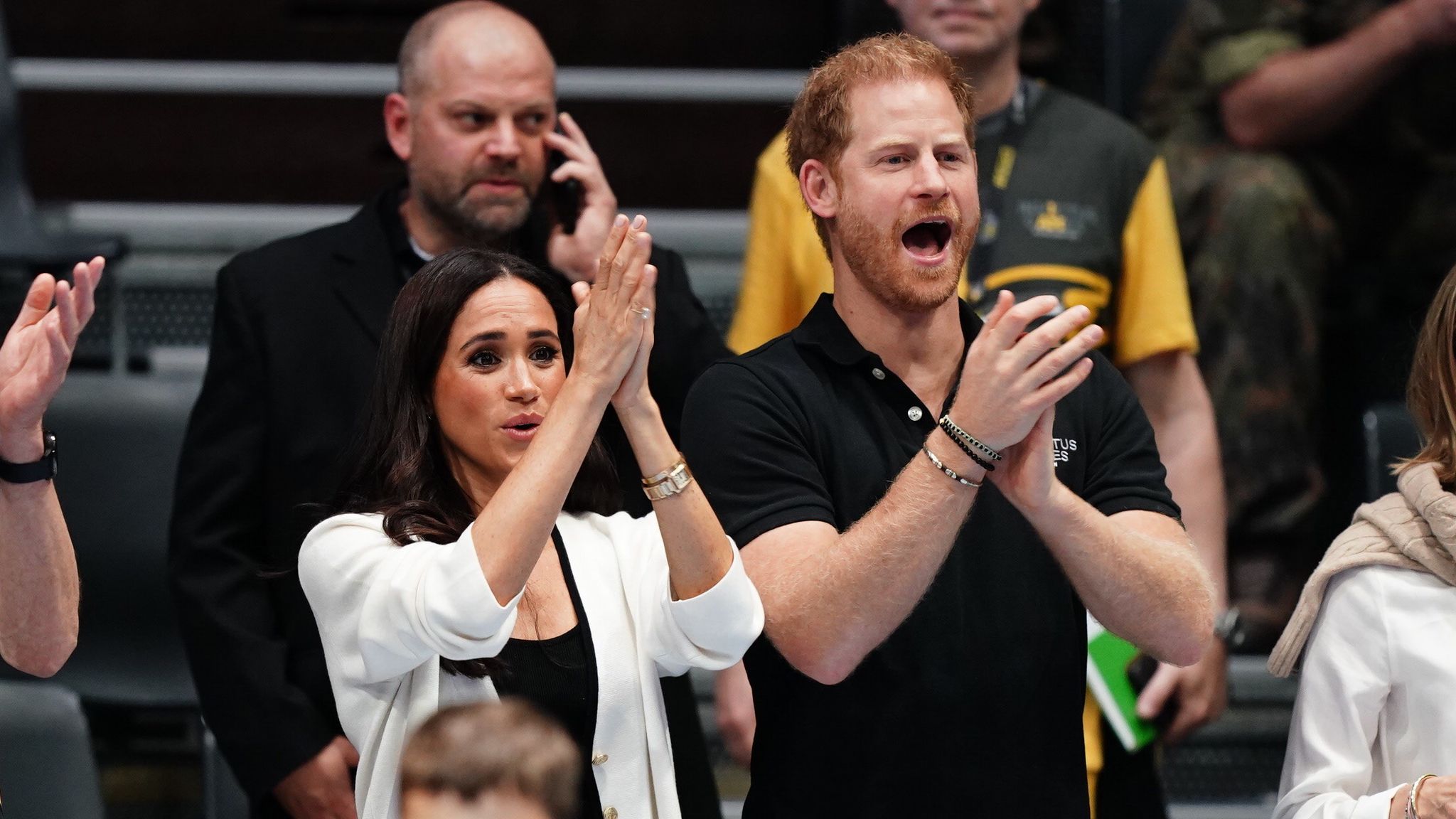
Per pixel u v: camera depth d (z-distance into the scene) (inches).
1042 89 506.6
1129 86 636.1
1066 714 343.3
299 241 450.6
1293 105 587.5
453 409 343.6
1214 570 493.0
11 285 603.8
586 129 677.3
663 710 337.4
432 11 467.5
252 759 415.5
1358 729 344.8
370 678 323.0
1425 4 568.7
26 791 430.0
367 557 329.7
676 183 682.2
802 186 360.8
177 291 641.0
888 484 342.3
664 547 329.1
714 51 684.1
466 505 347.6
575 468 315.9
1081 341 302.4
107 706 514.6
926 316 351.3
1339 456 625.0
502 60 448.8
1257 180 576.7
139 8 668.7
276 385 433.1
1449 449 357.7
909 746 334.3
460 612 308.3
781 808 339.3
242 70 669.9
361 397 431.5
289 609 430.3
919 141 342.3
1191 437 498.0
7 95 621.6
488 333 343.0
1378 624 346.6
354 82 670.5
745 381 348.2
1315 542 577.9
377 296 442.9
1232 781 566.3
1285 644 361.4
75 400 524.7
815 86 357.7
